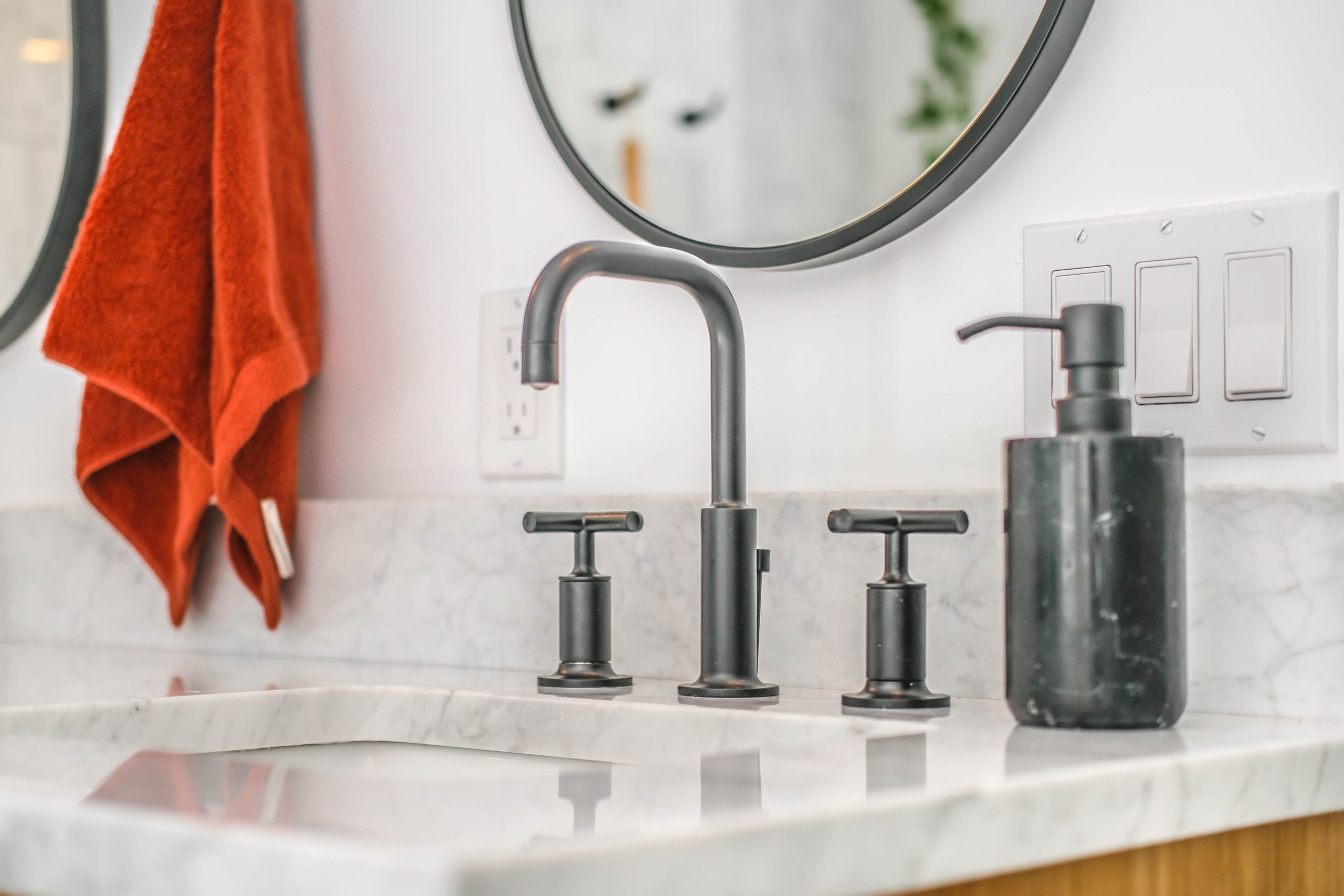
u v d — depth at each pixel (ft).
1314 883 1.93
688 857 1.15
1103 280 2.47
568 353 3.26
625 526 2.59
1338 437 2.25
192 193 3.50
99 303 3.41
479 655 3.22
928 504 2.56
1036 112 2.58
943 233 2.69
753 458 2.94
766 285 2.94
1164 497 1.96
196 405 3.49
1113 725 1.94
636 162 3.11
